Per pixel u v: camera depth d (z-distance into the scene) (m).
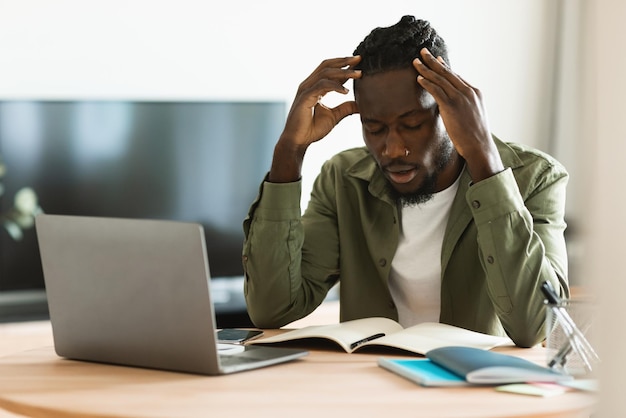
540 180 2.01
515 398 1.35
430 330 1.79
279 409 1.29
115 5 4.30
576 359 1.46
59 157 4.21
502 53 5.21
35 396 1.39
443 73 1.82
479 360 1.45
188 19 4.44
